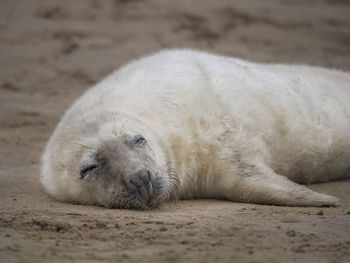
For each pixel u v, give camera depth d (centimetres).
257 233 1486
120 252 1341
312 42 5241
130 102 2061
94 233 1499
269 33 5341
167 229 1527
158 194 1819
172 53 2322
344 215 1697
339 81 2548
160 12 5538
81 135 1948
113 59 4600
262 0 6244
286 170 2248
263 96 2188
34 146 2997
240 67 2286
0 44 4944
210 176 2034
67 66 4519
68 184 1945
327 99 2386
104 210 1803
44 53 4759
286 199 1889
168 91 2095
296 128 2216
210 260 1276
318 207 1855
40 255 1298
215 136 2036
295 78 2402
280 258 1300
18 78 4328
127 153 1838
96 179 1853
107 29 5241
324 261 1289
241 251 1347
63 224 1558
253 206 1889
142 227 1548
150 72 2170
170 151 1989
